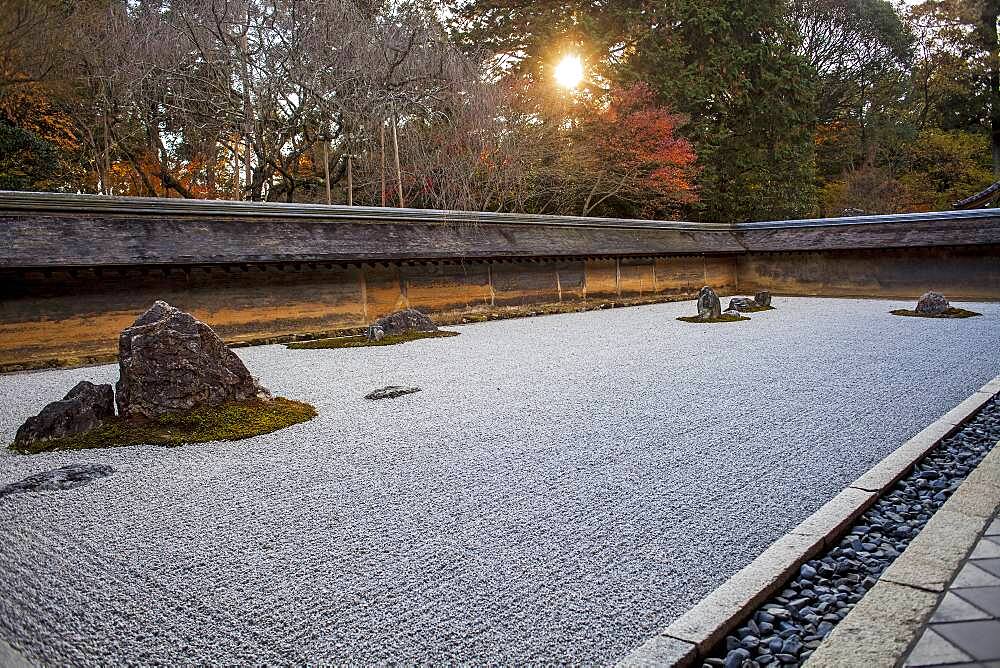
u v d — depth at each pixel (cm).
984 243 1683
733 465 409
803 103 2712
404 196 2075
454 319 1423
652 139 2184
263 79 1636
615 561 282
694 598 250
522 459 429
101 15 1611
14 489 384
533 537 308
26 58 1534
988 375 670
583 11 2561
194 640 227
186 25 1538
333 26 1641
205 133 1834
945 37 3216
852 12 3347
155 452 462
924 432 443
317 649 220
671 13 2431
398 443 473
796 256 2095
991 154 3216
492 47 2511
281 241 1155
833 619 230
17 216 912
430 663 211
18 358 892
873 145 3131
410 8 1806
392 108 1739
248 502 362
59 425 504
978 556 244
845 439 459
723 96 2597
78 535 320
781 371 725
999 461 353
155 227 1033
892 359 788
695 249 1994
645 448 448
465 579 268
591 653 215
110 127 1711
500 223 1580
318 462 433
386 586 263
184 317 552
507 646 220
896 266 1889
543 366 796
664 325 1259
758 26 2619
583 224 1780
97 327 966
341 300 1259
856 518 318
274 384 720
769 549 276
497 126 1995
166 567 285
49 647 224
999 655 183
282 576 274
